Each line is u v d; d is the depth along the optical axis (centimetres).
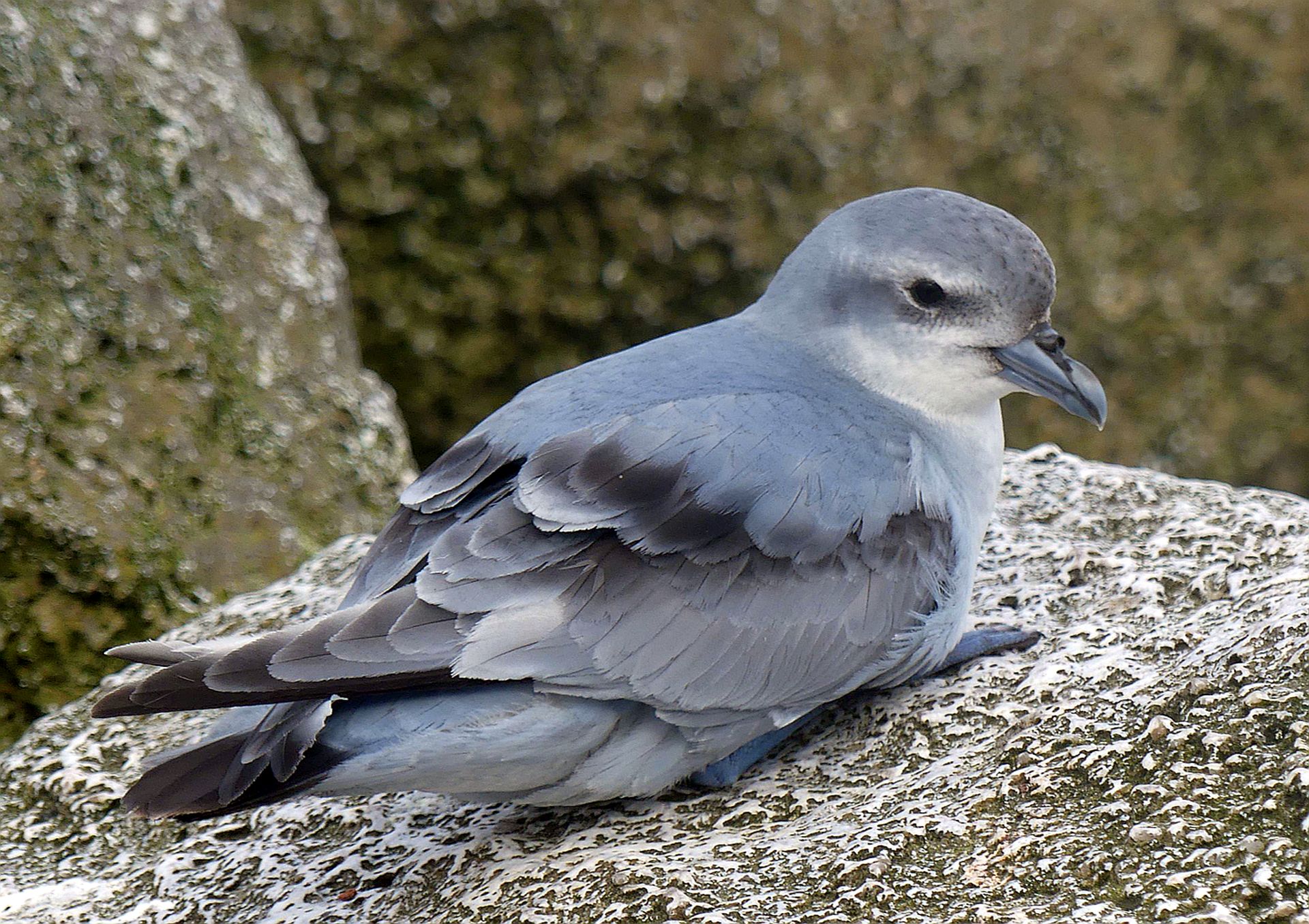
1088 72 1855
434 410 1788
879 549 832
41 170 1173
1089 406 885
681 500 789
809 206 1772
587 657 755
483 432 841
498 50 1706
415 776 744
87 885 866
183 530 1184
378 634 727
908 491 853
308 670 709
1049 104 1845
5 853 911
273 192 1332
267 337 1288
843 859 727
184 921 819
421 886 805
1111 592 943
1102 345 1895
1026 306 887
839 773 830
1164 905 661
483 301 1758
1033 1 1831
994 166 1833
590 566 764
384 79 1698
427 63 1703
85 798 933
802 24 1748
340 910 799
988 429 940
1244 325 1917
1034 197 1855
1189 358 1911
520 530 766
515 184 1733
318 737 725
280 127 1389
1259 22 1875
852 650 827
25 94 1174
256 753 705
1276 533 970
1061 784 746
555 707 757
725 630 788
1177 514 1059
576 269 1759
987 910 682
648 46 1717
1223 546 970
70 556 1118
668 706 781
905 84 1789
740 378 876
